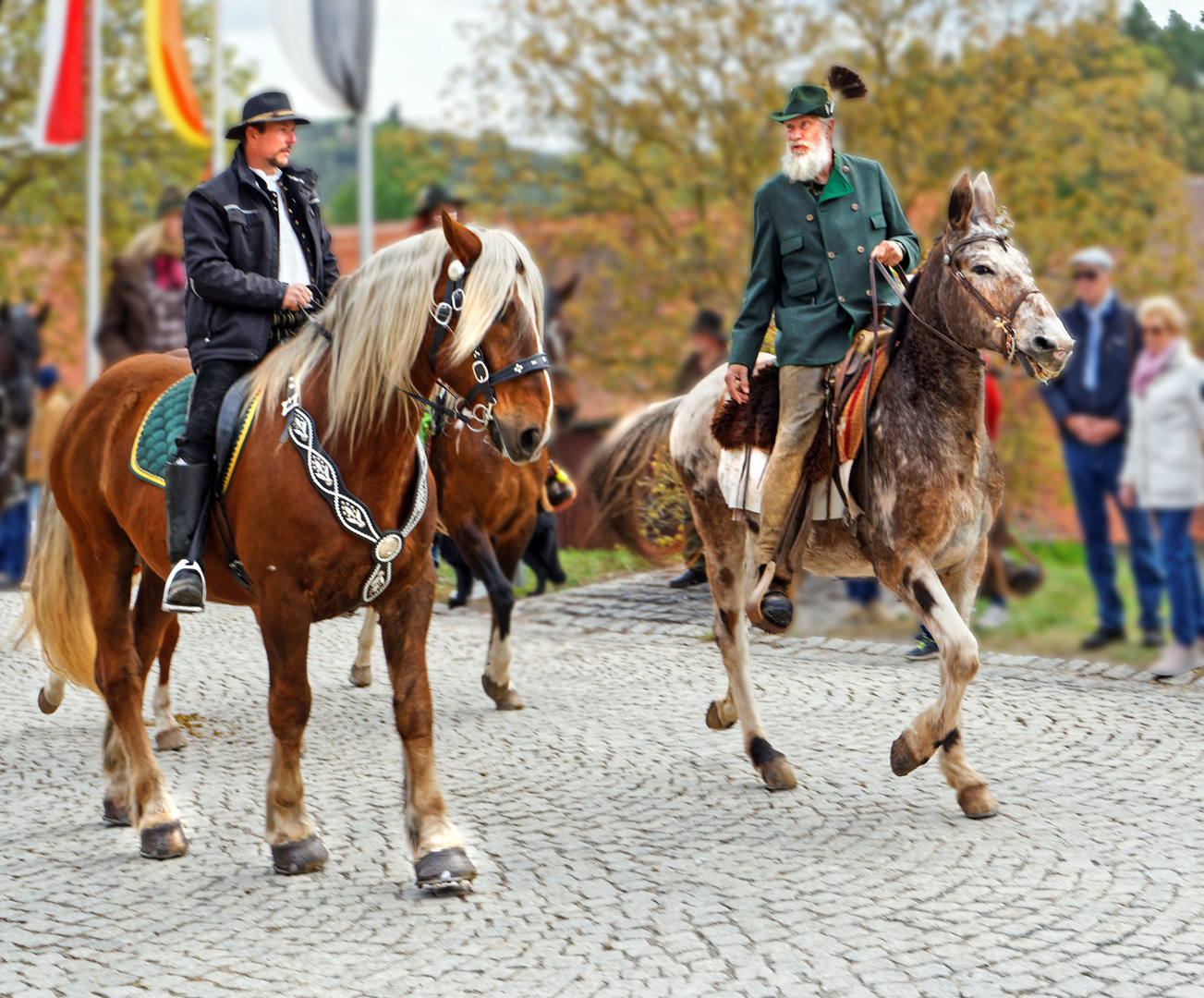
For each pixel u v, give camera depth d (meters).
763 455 5.48
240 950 3.91
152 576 5.04
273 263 4.58
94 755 6.28
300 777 4.56
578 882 4.43
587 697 7.41
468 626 9.76
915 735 5.00
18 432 12.63
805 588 9.58
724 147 12.09
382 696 7.56
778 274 5.49
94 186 14.46
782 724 6.64
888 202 5.41
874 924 4.01
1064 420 7.85
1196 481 7.39
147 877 4.57
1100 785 5.46
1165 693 7.06
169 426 4.67
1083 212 10.23
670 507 8.64
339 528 4.16
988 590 8.62
